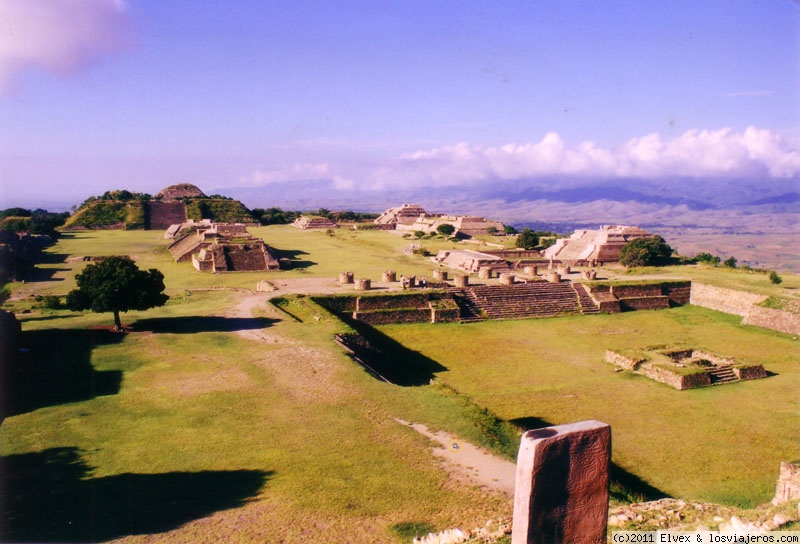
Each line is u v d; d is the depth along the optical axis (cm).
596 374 3709
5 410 2469
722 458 2492
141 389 2745
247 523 1590
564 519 1148
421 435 2297
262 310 4416
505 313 5203
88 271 3756
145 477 1877
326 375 2994
